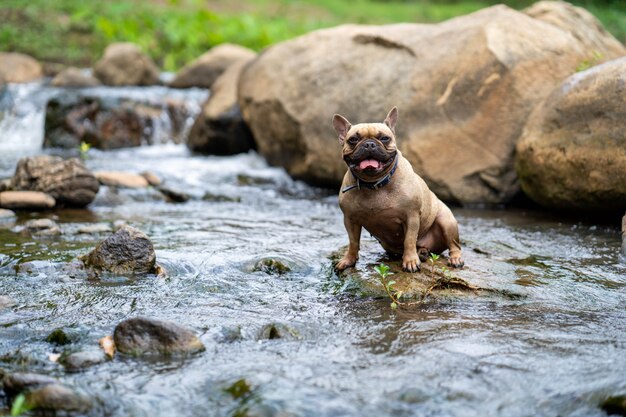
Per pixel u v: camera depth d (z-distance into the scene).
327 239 6.95
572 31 9.62
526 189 8.34
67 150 12.23
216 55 15.91
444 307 5.00
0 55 16.75
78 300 5.12
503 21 9.12
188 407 3.57
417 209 5.29
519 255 6.29
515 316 4.82
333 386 3.71
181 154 12.13
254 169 10.88
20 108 13.60
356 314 4.85
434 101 8.98
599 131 7.34
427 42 9.48
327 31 10.78
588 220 7.93
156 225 7.54
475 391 3.67
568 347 4.22
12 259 5.99
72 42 19.17
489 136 8.77
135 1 22.00
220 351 4.22
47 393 3.53
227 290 5.40
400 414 3.44
